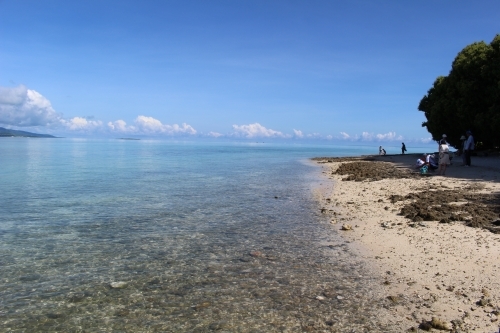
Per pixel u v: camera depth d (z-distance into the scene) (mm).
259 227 11328
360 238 9938
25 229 11008
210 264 8078
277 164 40781
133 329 5438
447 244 8906
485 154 37719
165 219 12430
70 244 9500
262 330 5352
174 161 45094
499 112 32625
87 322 5641
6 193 17969
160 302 6270
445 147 22344
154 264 8070
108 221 12117
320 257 8508
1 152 63688
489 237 9242
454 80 39000
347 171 29547
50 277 7320
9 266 7891
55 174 27469
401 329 5277
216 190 19391
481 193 15383
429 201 14055
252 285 6938
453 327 5238
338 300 6262
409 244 9148
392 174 24922
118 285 6945
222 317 5750
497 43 34906
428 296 6281
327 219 12359
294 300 6293
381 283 6934
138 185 21328
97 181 23219
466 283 6691
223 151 84062
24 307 6090
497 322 5320
